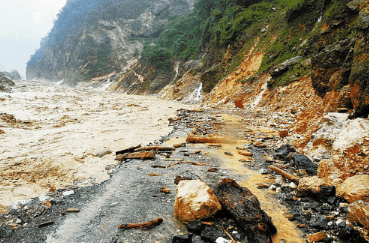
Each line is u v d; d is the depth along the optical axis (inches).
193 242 167.0
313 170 272.1
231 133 544.1
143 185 269.9
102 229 187.5
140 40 6087.6
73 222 201.2
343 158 228.2
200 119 770.8
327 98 463.8
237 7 1819.6
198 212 186.2
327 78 550.0
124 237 175.0
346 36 673.0
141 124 713.0
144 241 169.9
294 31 1099.3
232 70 1449.3
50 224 199.5
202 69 2038.6
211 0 2566.4
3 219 204.1
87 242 171.8
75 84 5285.4
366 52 292.5
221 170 310.0
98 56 5374.0
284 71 949.2
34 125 666.2
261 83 1102.4
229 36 1648.6
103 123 713.6
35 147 441.1
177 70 2960.1
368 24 290.7
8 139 493.4
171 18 5305.1
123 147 455.5
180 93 2000.5
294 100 803.4
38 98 1320.1
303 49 959.6
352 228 160.7
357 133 233.6
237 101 1110.4
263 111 880.9
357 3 652.7
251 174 295.7
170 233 178.7
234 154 390.0
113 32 6186.0
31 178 304.0
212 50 1876.2
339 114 319.9
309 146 329.7
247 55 1406.3
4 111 870.4
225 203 193.5
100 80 4970.5
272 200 226.1
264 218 176.4
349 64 414.9
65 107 1056.8
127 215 206.8
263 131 563.5
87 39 6087.6
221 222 184.9
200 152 404.2
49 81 6604.3
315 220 184.4
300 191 222.7
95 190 265.0
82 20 6993.1
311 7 1049.5
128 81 3710.6
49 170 331.6
